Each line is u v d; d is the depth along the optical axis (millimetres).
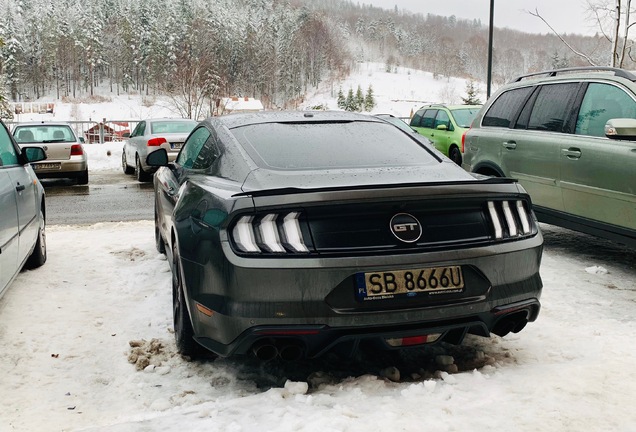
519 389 2744
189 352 3422
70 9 159875
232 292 2686
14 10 153000
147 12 157125
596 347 3412
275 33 148875
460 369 3234
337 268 2664
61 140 14062
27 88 151000
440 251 2793
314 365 3330
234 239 2703
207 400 2939
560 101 5848
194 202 3207
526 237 3055
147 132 15203
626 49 11602
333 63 188375
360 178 3092
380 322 2713
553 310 4242
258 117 3951
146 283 5102
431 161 3520
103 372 3328
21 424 2732
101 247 6605
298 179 3055
